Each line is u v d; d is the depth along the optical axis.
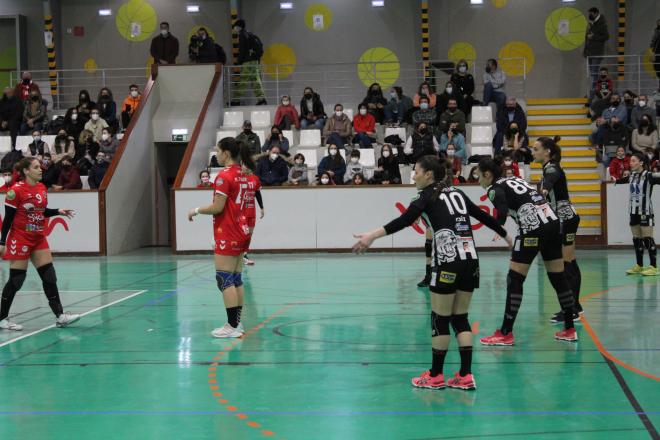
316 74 23.67
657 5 22.47
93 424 5.12
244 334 8.12
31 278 13.34
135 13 23.98
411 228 16.75
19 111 20.69
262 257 16.25
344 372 6.45
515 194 7.34
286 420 5.16
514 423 5.01
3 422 5.19
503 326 7.44
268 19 23.72
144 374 6.48
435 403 5.50
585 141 19.95
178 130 20.08
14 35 24.25
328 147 17.97
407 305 9.81
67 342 7.86
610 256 15.34
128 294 11.17
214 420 5.18
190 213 7.83
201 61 21.08
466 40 23.16
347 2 23.47
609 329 8.09
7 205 8.37
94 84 24.25
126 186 18.31
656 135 18.34
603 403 5.44
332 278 12.63
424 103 19.34
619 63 22.61
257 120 20.72
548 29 22.92
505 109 18.80
